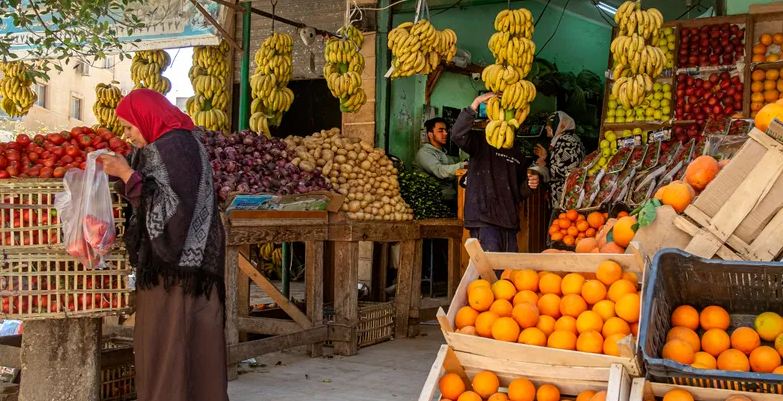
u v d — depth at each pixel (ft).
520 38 16.47
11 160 11.62
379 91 29.01
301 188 17.54
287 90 21.74
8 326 17.12
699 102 22.67
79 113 61.16
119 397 14.26
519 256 9.12
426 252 30.50
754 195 8.83
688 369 7.45
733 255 8.89
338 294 18.70
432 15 30.55
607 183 18.56
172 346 10.55
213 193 11.22
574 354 8.05
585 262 8.79
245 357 15.90
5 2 16.98
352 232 18.49
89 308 11.59
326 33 22.15
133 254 10.98
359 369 17.07
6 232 11.21
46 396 11.77
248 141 18.24
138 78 22.53
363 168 20.65
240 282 19.53
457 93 32.32
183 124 11.16
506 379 8.68
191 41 19.92
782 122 8.60
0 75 24.90
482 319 8.71
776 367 7.73
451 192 28.30
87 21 17.40
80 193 10.87
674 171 16.90
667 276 8.51
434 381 8.45
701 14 33.01
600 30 37.06
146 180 10.65
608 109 23.76
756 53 22.49
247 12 21.18
